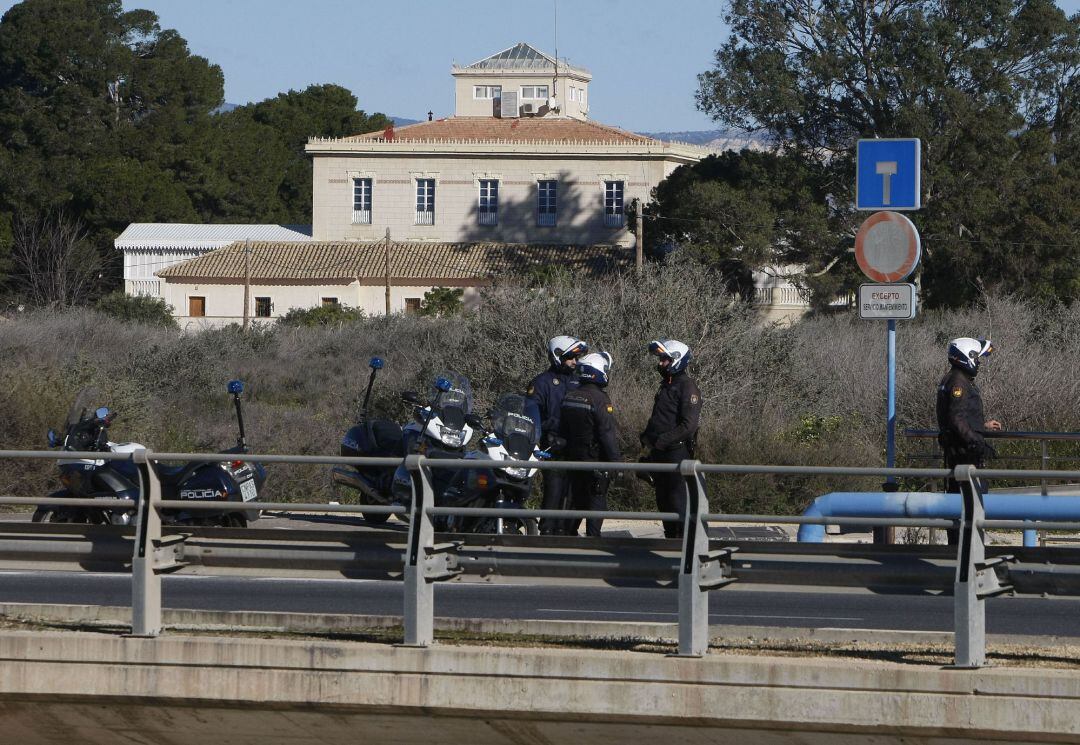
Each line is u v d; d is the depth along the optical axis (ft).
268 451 150.51
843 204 469.98
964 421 94.22
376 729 58.95
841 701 54.39
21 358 222.69
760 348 169.68
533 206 581.53
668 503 94.12
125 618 66.59
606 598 88.07
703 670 55.72
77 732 61.41
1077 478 55.57
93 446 105.09
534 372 167.53
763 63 460.14
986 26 456.04
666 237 483.51
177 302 552.41
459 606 84.43
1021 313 218.38
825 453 135.64
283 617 65.72
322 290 546.26
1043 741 52.60
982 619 56.59
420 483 60.70
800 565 62.18
